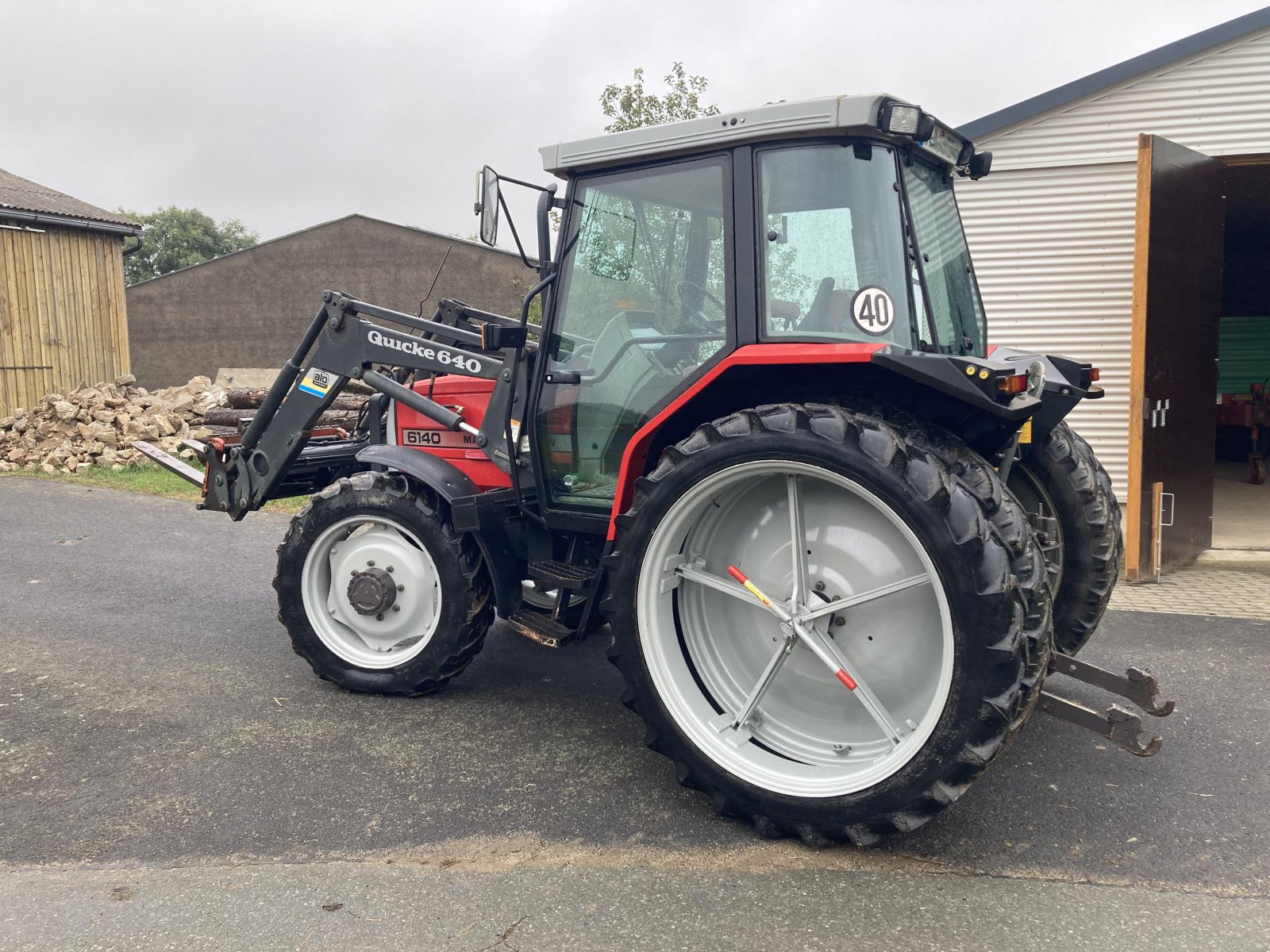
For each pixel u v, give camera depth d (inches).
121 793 118.6
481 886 97.8
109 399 428.5
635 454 123.1
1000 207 295.6
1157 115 276.1
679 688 114.5
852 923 91.4
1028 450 145.1
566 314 138.1
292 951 86.7
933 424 111.7
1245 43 264.8
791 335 115.3
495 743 134.9
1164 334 241.3
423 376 181.2
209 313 1176.2
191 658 172.6
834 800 102.2
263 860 103.0
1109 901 95.3
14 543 270.5
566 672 166.7
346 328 162.7
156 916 92.3
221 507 178.1
